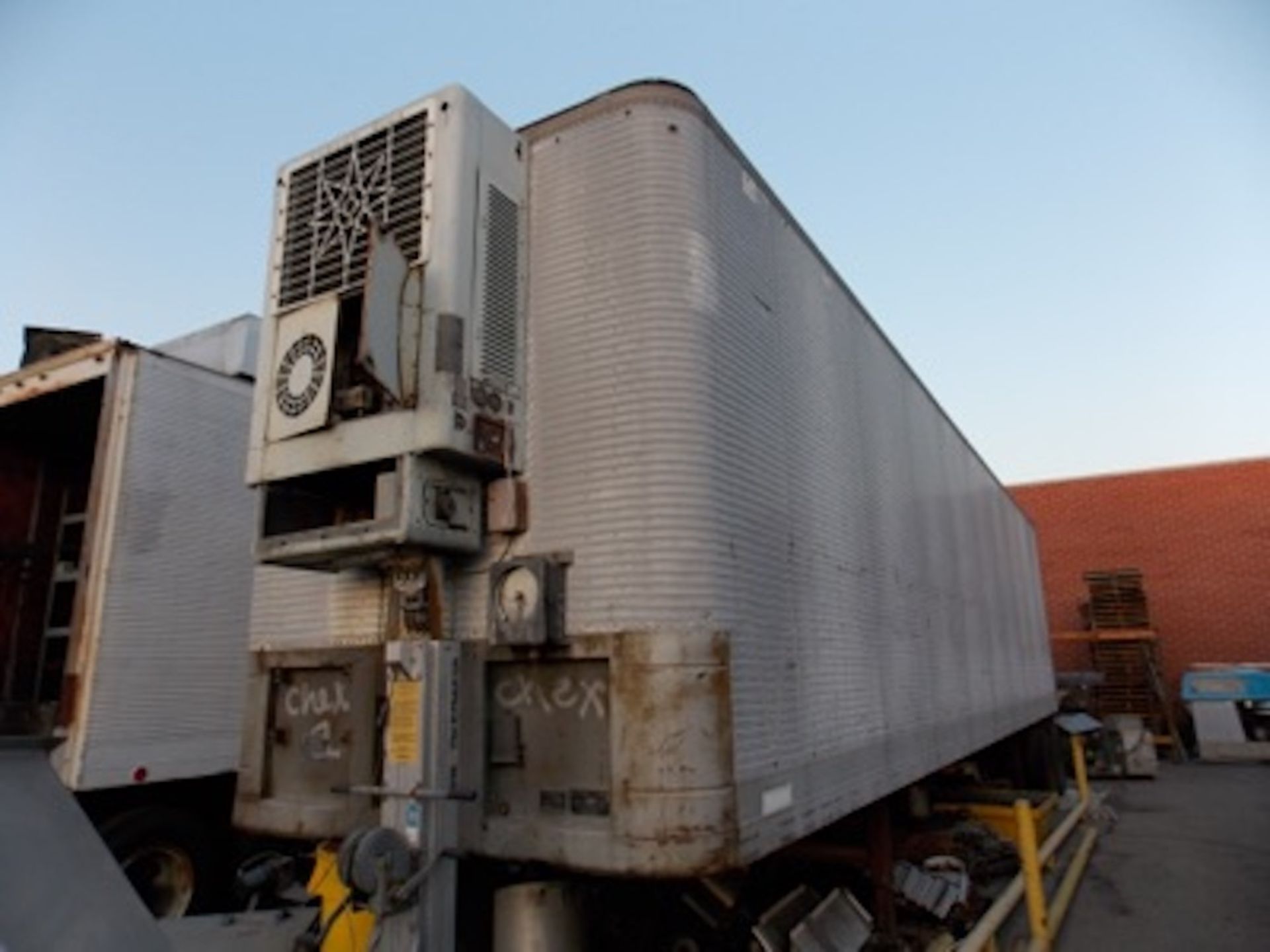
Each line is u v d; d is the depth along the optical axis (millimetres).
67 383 5383
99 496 4988
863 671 4648
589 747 2982
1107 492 22453
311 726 3695
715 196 3648
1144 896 7125
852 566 4758
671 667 2891
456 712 3141
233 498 5773
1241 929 6152
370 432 3205
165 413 5398
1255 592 20438
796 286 4559
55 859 1775
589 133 3609
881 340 6180
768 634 3475
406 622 3297
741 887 4125
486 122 3531
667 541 3016
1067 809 11227
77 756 4586
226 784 5582
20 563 5930
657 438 3119
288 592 3924
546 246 3592
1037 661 12484
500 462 3252
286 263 3732
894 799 6891
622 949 3535
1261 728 17984
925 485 6852
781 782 3334
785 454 4004
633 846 2748
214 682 5406
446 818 2984
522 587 3111
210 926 3842
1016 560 11633
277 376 3543
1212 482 21422
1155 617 21297
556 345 3443
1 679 5676
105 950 1718
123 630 4926
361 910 3166
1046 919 5805
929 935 5527
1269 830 9984
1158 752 19203
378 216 3480
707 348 3334
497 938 3115
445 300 3186
